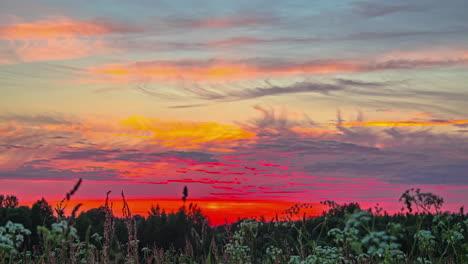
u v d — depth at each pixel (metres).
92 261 8.66
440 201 6.45
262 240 10.54
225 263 10.20
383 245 4.85
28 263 8.66
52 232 6.26
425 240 7.60
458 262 7.64
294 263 9.40
